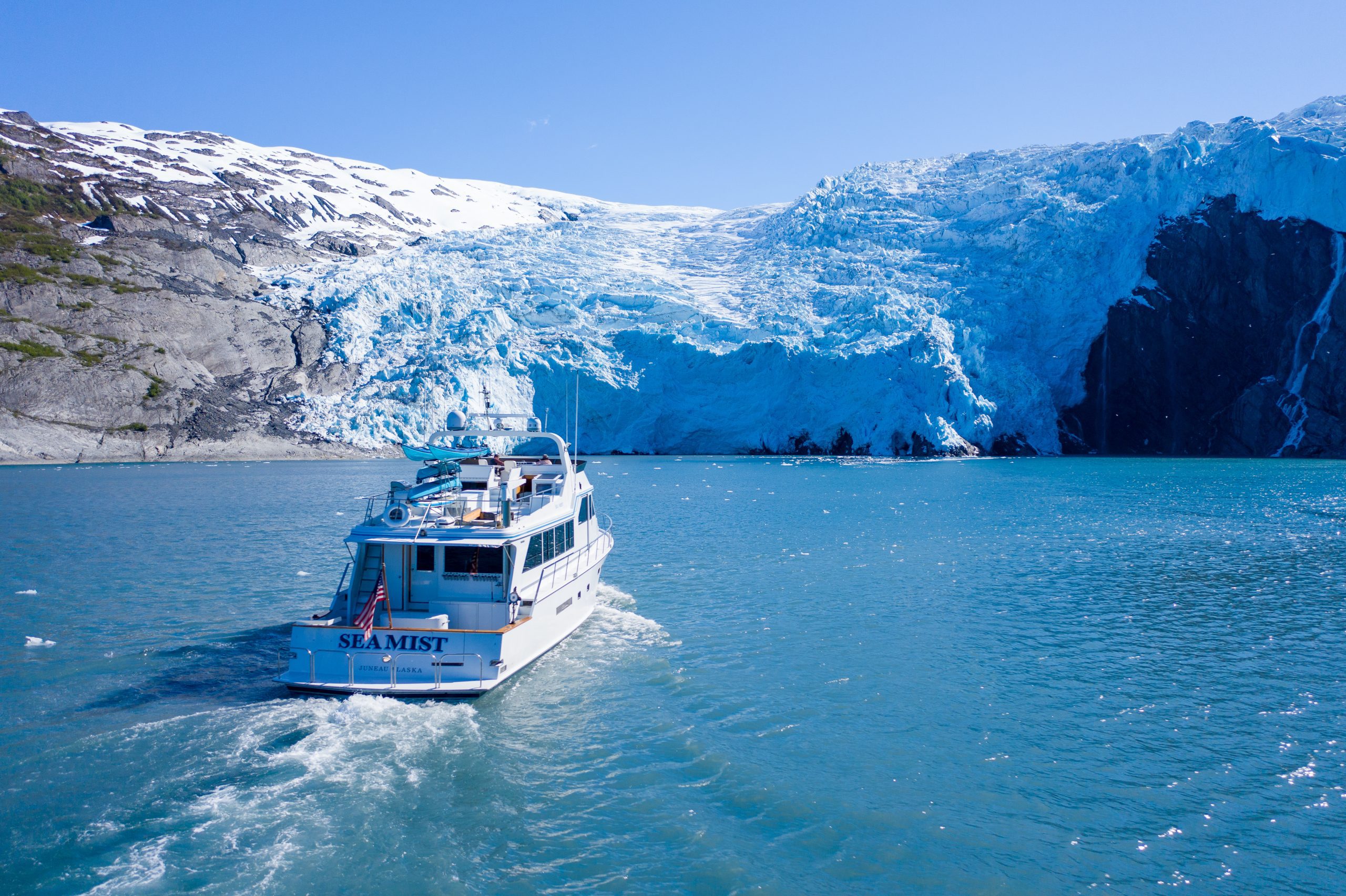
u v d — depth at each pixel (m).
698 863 8.74
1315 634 17.38
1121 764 11.25
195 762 10.70
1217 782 10.71
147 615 18.36
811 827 9.53
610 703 13.20
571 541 17.30
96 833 9.00
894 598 20.48
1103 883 8.51
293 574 22.98
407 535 13.94
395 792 10.03
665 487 49.53
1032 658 15.71
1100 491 45.94
